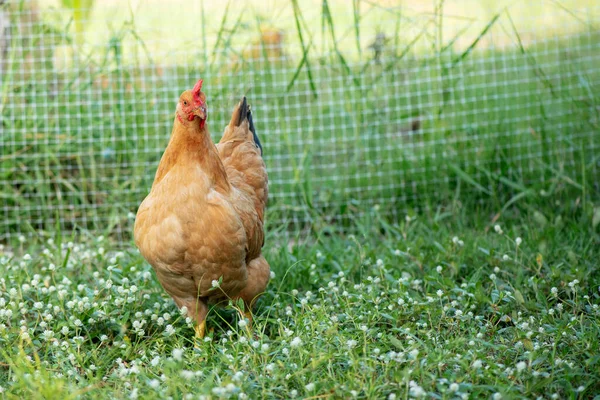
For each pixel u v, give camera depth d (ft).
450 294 15.92
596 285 16.37
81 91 22.84
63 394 11.67
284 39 26.05
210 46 24.91
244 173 16.08
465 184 22.68
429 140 23.49
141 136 22.63
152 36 27.61
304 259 17.95
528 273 17.52
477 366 11.94
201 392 11.31
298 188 22.66
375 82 23.24
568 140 22.34
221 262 14.01
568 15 27.73
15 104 22.59
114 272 16.63
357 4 23.49
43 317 14.76
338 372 12.50
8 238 21.89
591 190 21.75
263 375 12.23
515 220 21.43
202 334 15.06
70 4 26.05
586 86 22.82
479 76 24.88
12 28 23.36
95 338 15.05
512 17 28.02
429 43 27.22
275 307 15.71
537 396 11.90
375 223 21.79
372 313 14.55
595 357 12.37
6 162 22.06
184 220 13.64
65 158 22.71
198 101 13.51
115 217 21.65
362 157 23.21
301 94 24.18
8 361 12.81
